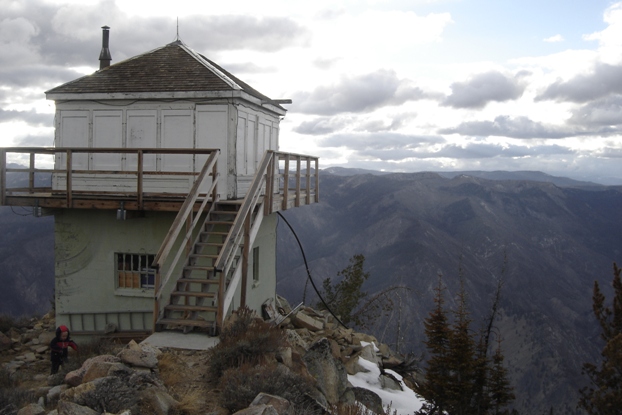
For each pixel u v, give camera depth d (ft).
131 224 45.06
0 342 43.19
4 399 24.23
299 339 37.42
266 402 22.98
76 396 21.44
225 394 24.22
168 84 45.83
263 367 26.66
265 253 53.93
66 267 45.75
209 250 41.88
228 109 45.16
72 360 31.01
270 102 52.42
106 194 43.24
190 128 45.60
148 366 26.09
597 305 58.23
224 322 33.45
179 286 35.94
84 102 47.01
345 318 84.94
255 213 41.01
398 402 42.19
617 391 48.06
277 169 55.88
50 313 53.11
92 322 45.57
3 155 42.93
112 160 46.93
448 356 44.68
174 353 29.94
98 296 45.57
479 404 45.37
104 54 54.29
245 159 47.67
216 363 27.17
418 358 54.24
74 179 47.34
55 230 45.83
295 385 25.91
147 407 22.52
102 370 24.06
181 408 23.38
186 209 35.14
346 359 45.83
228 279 36.42
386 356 51.88
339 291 89.92
